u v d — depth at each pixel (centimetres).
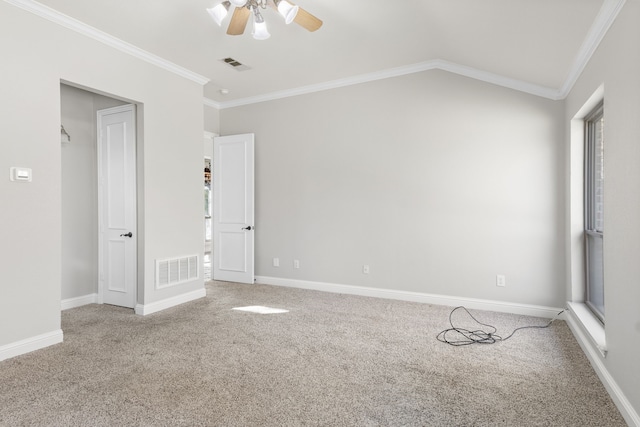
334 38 339
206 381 231
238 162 520
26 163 275
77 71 310
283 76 443
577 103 306
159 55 377
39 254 282
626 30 192
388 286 437
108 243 406
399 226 430
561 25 245
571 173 334
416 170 420
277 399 210
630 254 186
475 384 228
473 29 293
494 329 329
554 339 304
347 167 460
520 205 375
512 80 373
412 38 338
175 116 407
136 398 210
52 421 187
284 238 503
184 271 418
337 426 184
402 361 261
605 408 201
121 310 386
